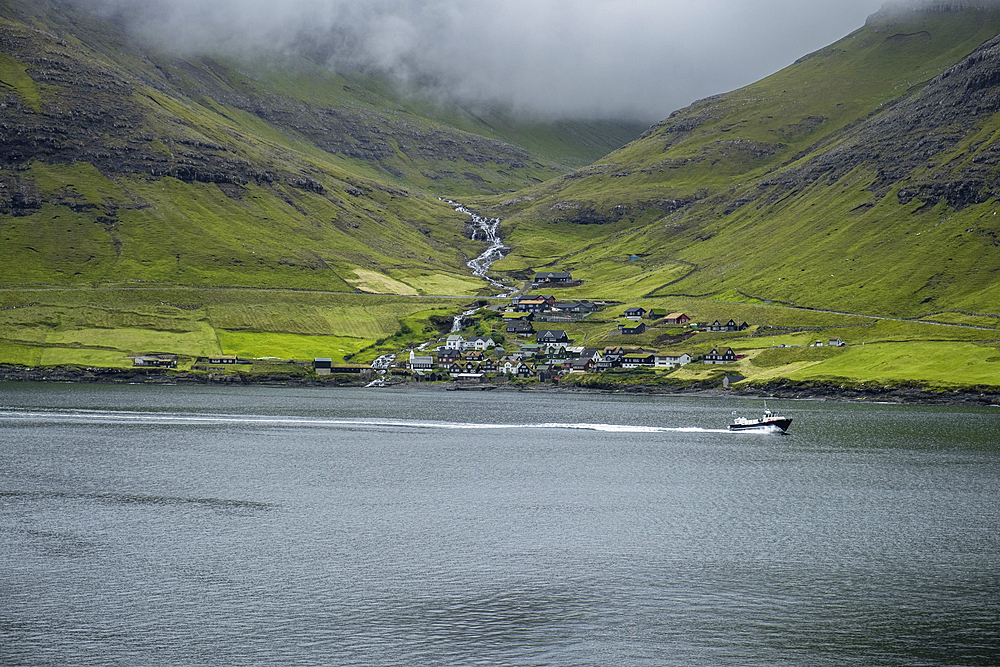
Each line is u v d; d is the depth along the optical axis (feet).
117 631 275.59
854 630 282.97
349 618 288.71
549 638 275.80
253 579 322.34
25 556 342.44
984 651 268.41
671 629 283.59
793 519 413.80
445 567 338.95
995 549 366.43
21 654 258.57
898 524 405.80
